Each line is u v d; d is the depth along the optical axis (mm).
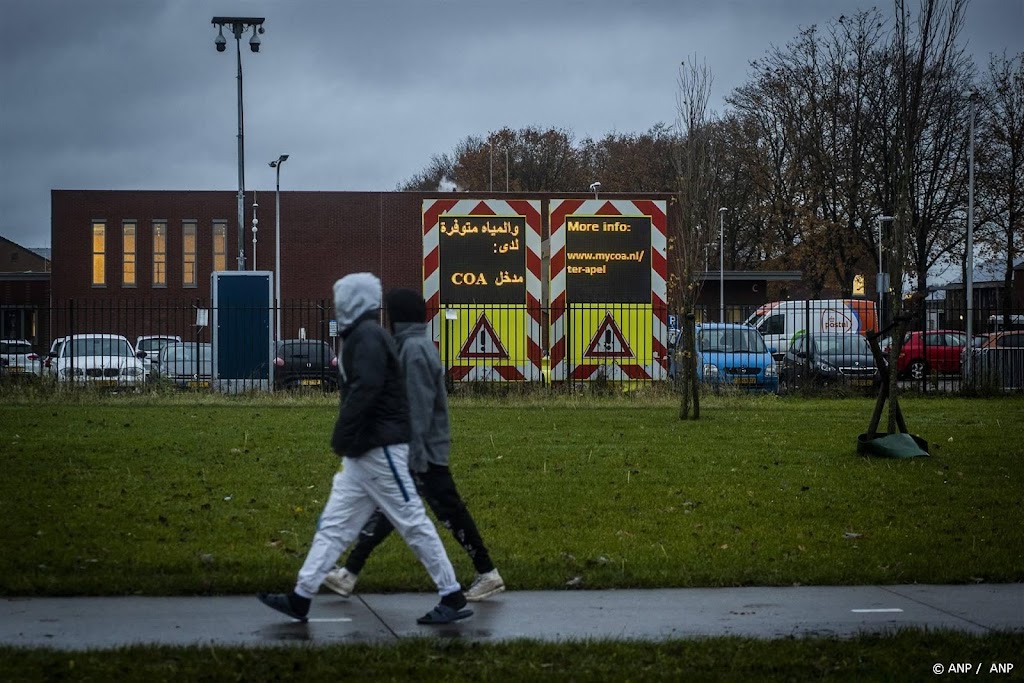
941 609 8422
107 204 65438
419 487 8625
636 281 25719
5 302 72062
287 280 65438
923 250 56906
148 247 65500
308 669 6656
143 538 10453
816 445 17609
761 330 42969
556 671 6715
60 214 65312
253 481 13641
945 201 57719
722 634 7684
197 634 7605
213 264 65750
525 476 14250
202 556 9609
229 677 6457
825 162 65312
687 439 18375
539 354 25547
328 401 26047
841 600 8719
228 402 26031
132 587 8734
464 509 8680
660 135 89812
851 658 7000
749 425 20781
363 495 7930
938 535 10914
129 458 15547
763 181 70625
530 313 25500
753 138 70312
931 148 53500
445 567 7973
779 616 8219
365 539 8602
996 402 27844
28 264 118562
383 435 7805
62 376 30500
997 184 58000
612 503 12469
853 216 63969
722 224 68562
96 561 9453
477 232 25375
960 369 33469
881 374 16625
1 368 31422
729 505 12383
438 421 8578
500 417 22047
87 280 65312
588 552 10125
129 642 7340
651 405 24859
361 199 65812
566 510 12086
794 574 9359
